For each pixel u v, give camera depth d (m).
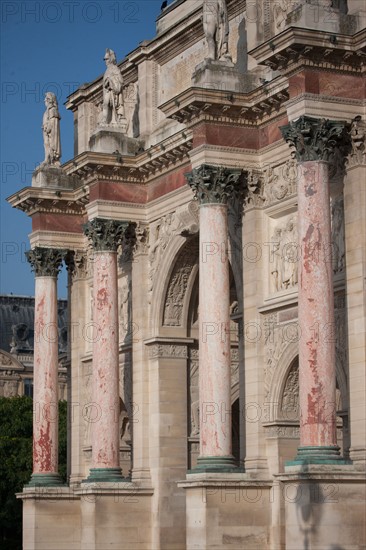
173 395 76.25
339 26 57.75
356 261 58.59
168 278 75.88
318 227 57.22
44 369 84.19
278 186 65.31
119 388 78.44
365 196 58.72
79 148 90.12
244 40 71.06
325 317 56.69
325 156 57.91
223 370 63.91
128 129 82.44
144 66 80.19
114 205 77.00
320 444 55.84
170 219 75.44
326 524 54.62
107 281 76.38
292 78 58.53
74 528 81.56
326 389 56.22
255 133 66.56
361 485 55.44
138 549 74.38
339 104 58.25
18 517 138.00
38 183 84.62
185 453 75.88
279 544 63.03
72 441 86.25
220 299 64.44
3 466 139.38
